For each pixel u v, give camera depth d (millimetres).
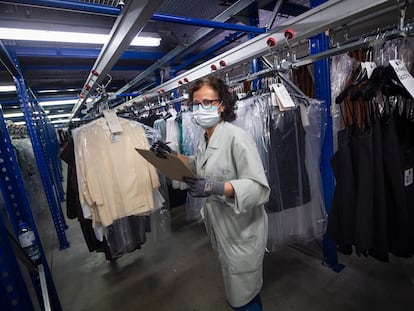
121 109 3100
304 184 1552
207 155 1113
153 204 1599
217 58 1506
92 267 2246
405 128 961
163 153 935
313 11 947
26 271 1263
